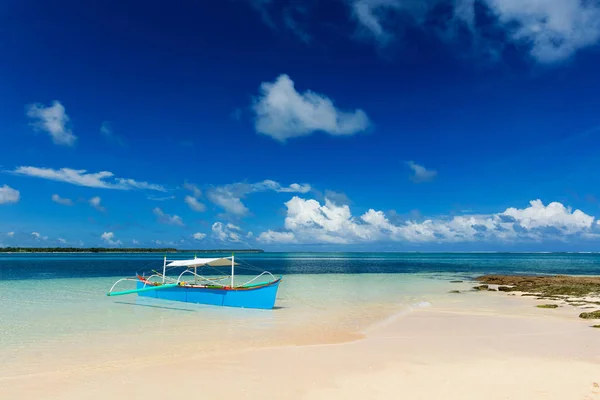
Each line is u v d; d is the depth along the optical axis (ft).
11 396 27.09
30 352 40.22
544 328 51.47
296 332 50.65
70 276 147.64
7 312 65.82
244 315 63.87
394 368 32.73
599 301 77.61
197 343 44.34
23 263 279.69
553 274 181.78
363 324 56.29
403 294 95.30
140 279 87.81
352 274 173.88
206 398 26.37
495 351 38.52
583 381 28.19
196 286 76.02
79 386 29.09
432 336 47.19
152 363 35.40
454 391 26.81
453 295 93.45
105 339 46.34
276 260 418.72
